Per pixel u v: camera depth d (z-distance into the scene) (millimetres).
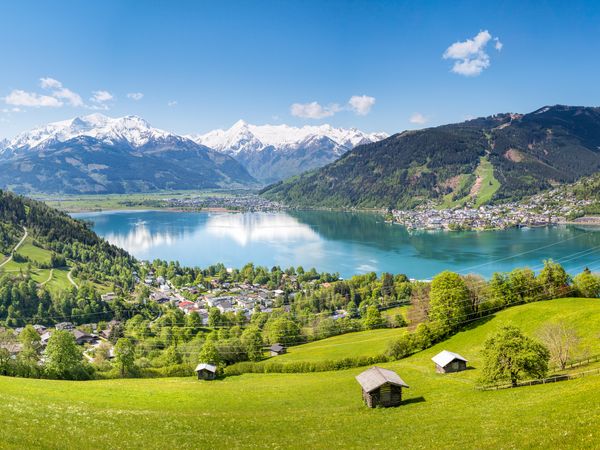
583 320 86188
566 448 30438
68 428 39781
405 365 90562
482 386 65562
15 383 68812
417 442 40781
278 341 138375
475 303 114562
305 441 43969
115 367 101250
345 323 149500
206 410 62969
